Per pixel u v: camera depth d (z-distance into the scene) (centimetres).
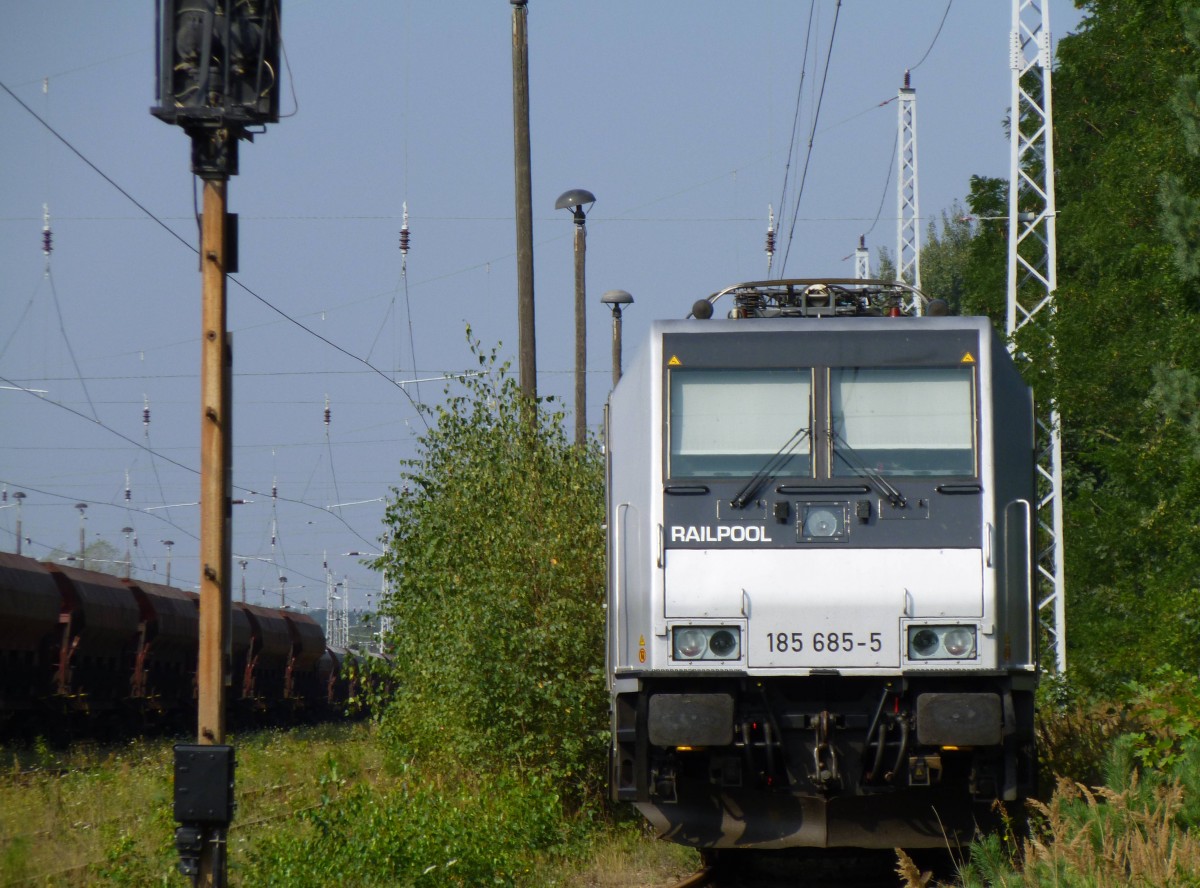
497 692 5162
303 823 4612
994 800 3769
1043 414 8625
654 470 3831
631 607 3931
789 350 3862
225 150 3228
